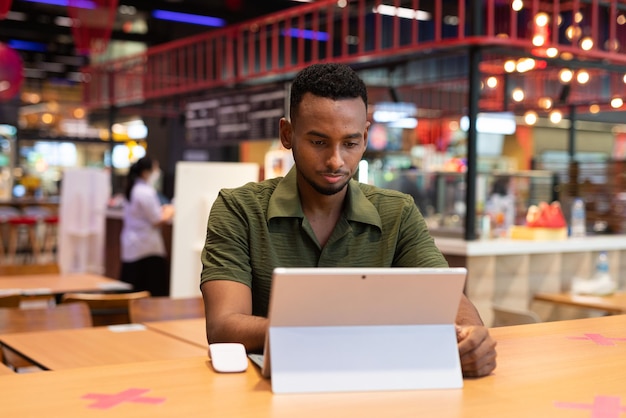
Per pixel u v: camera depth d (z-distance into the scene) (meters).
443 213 6.42
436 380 1.45
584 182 6.91
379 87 9.13
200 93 11.30
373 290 1.45
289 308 1.42
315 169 1.68
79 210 9.63
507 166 13.95
